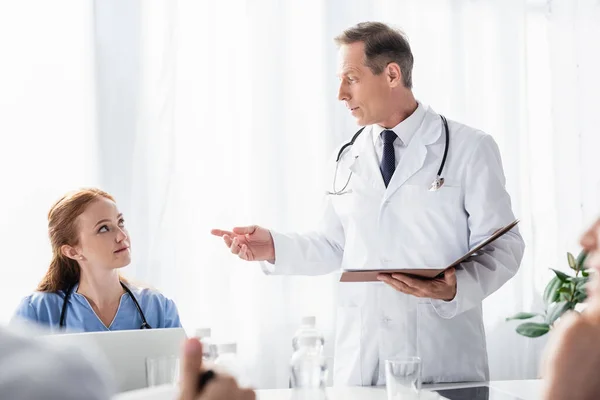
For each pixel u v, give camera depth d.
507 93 3.21
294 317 2.93
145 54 2.83
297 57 2.99
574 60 3.33
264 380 2.90
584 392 0.69
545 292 2.92
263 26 2.95
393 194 1.97
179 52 2.88
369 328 1.88
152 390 0.69
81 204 2.02
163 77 2.84
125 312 2.03
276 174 2.95
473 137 1.97
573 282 2.86
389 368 1.33
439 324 1.86
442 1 3.16
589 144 3.33
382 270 1.63
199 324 2.84
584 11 3.35
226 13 2.92
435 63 3.15
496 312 3.18
